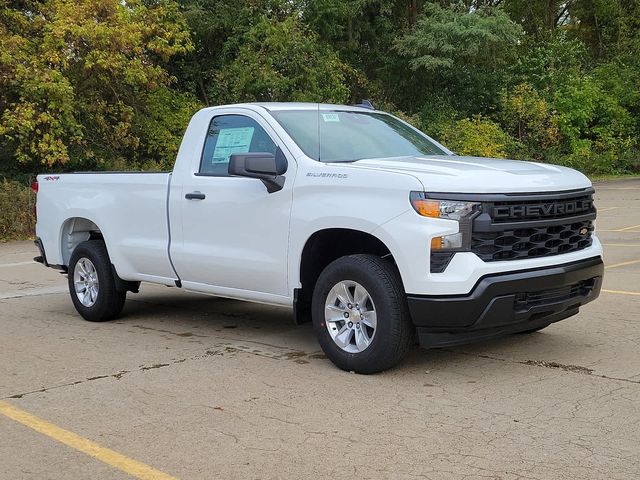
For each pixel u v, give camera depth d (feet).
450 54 102.58
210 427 15.11
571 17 142.10
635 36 137.49
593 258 19.35
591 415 15.21
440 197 16.74
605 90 125.90
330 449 13.78
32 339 23.43
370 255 18.33
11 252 50.34
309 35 88.28
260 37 82.84
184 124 75.41
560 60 121.60
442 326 16.88
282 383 17.99
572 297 18.80
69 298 31.40
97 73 66.08
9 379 18.95
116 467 13.26
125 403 16.80
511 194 17.20
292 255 19.30
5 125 59.57
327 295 18.76
